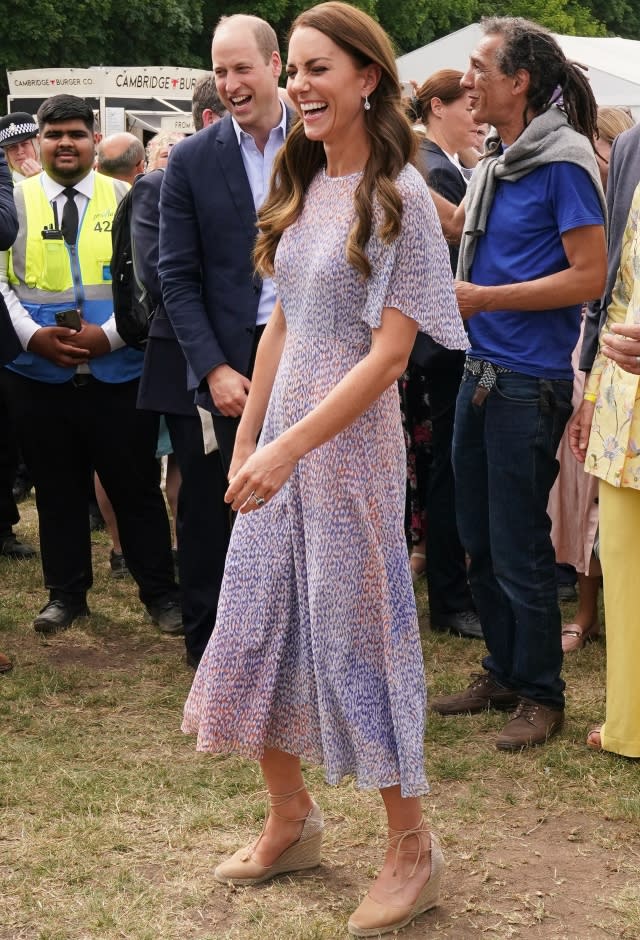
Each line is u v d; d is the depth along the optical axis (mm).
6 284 5055
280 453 2527
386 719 2723
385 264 2564
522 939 2779
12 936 2783
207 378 4070
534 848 3211
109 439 4953
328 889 2980
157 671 4582
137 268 4469
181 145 4141
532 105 3734
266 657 2750
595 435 3648
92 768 3680
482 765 3707
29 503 7570
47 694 4320
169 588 5125
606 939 2785
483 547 4020
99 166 6453
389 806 2832
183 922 2836
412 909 2811
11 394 4977
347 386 2566
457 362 4848
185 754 3799
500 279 3803
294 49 2590
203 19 24844
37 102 14719
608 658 3750
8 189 4820
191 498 4453
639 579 3645
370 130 2600
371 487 2688
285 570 2727
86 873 3041
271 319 2934
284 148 2734
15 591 5672
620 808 3400
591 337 3928
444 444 4941
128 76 14312
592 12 32750
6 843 3207
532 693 3898
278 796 2977
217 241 4086
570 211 3633
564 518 4918
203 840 3219
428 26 27750
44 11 21625
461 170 5320
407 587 2748
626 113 5156
